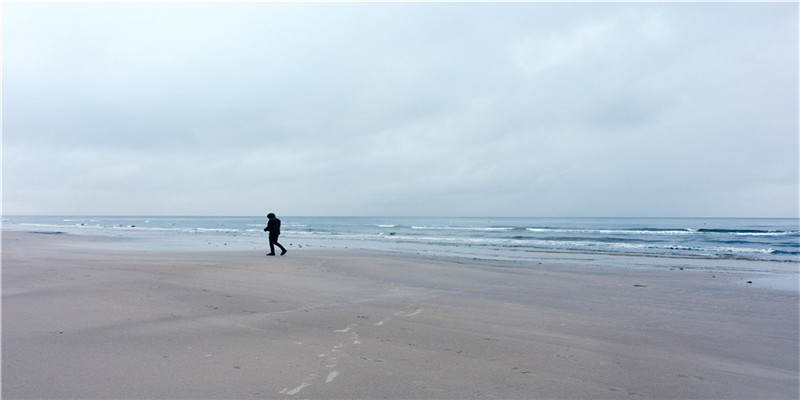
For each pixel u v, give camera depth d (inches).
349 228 2399.1
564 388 132.5
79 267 394.3
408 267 456.4
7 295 257.4
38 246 698.2
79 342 165.6
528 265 528.1
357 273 403.9
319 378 135.0
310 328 195.2
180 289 288.7
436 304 262.5
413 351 164.9
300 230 2071.9
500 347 173.3
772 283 387.5
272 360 150.2
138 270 382.0
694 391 133.4
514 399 123.3
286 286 317.4
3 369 137.2
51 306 227.6
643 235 1504.7
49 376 132.1
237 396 120.1
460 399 122.3
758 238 1312.7
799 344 187.6
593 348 175.9
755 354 172.6
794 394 132.3
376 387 129.1
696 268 536.1
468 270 446.9
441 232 1847.9
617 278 408.8
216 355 154.3
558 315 239.3
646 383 139.0
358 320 213.5
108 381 129.0
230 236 1284.4
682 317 240.1
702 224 3390.7
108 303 237.8
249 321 205.5
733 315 247.1
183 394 120.7
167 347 162.1
